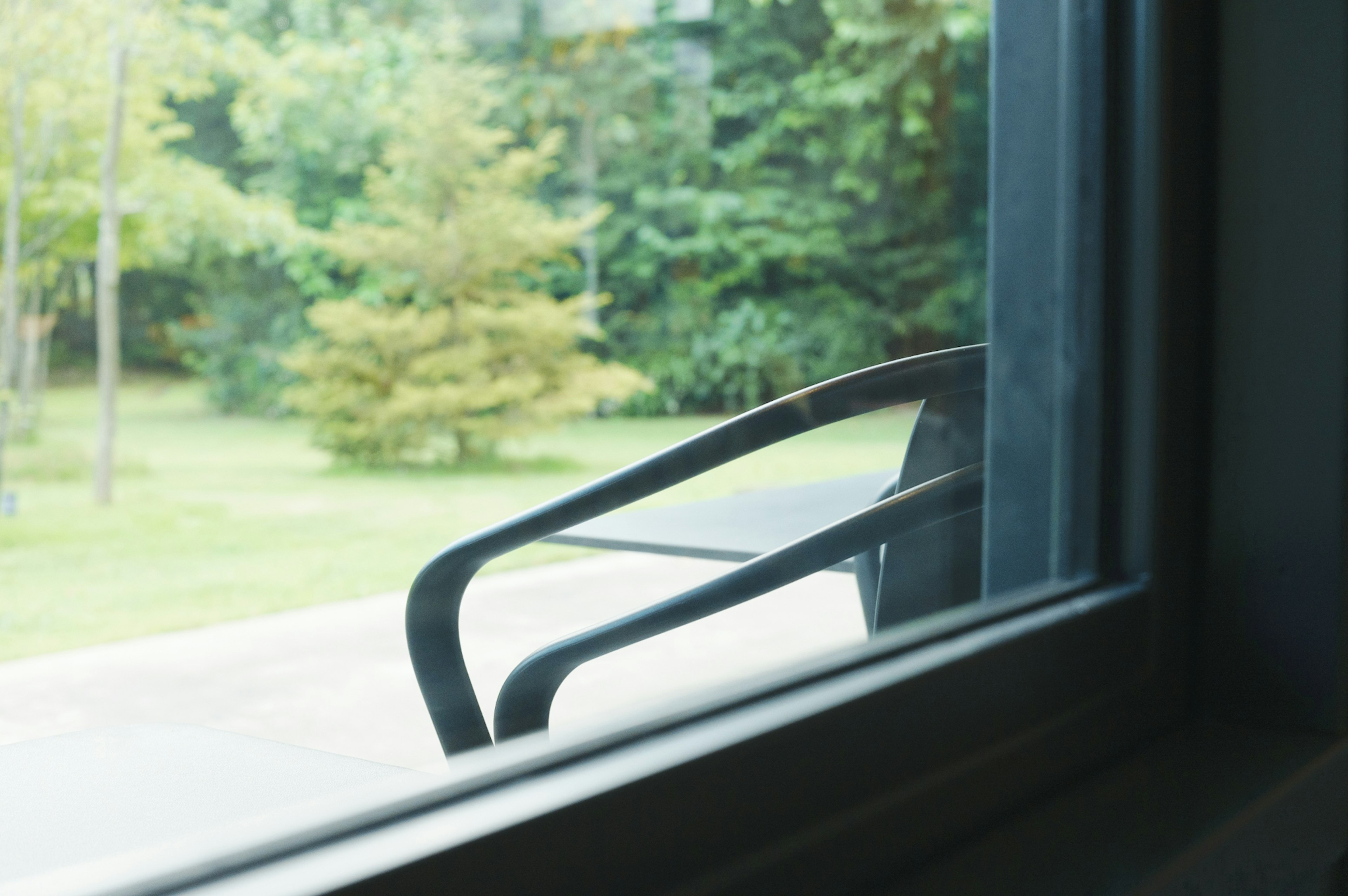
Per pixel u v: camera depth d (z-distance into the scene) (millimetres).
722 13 7273
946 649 449
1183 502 598
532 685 504
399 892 250
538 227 7250
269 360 6672
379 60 6992
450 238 7020
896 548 603
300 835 257
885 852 399
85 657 1417
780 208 7145
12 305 6051
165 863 242
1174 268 574
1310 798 530
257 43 6555
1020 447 592
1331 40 562
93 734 534
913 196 6590
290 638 1213
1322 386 577
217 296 6695
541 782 306
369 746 538
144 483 5684
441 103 7066
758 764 350
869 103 6715
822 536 590
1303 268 578
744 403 1703
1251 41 584
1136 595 559
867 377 627
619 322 7281
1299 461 585
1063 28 586
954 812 433
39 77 5699
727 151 7379
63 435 6109
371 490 5238
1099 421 564
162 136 6273
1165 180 561
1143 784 509
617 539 606
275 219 6762
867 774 394
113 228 6227
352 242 6898
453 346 6691
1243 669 605
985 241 632
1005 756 461
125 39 5910
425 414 6223
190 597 2229
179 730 551
